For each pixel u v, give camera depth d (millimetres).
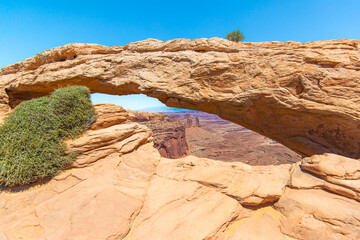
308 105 9945
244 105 11859
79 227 4074
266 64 11430
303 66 10586
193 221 4535
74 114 7410
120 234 4047
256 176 6219
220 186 5844
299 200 5082
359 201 4797
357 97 9211
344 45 10883
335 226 4289
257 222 4859
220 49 13422
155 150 9062
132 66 15602
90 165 6582
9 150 5590
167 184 6137
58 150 6250
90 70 16812
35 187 5598
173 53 14500
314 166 5801
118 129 8102
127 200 5090
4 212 4602
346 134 9766
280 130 12367
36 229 4047
